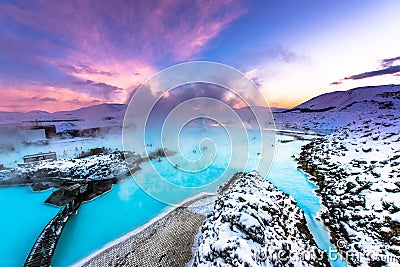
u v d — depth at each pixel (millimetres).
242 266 6230
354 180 14156
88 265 9852
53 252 10547
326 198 13914
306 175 19266
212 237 8156
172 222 13148
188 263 9070
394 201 10312
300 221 10562
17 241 12070
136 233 12398
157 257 9914
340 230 10414
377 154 17250
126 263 9805
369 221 10094
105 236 12438
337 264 8445
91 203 17203
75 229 13258
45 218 14602
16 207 16109
